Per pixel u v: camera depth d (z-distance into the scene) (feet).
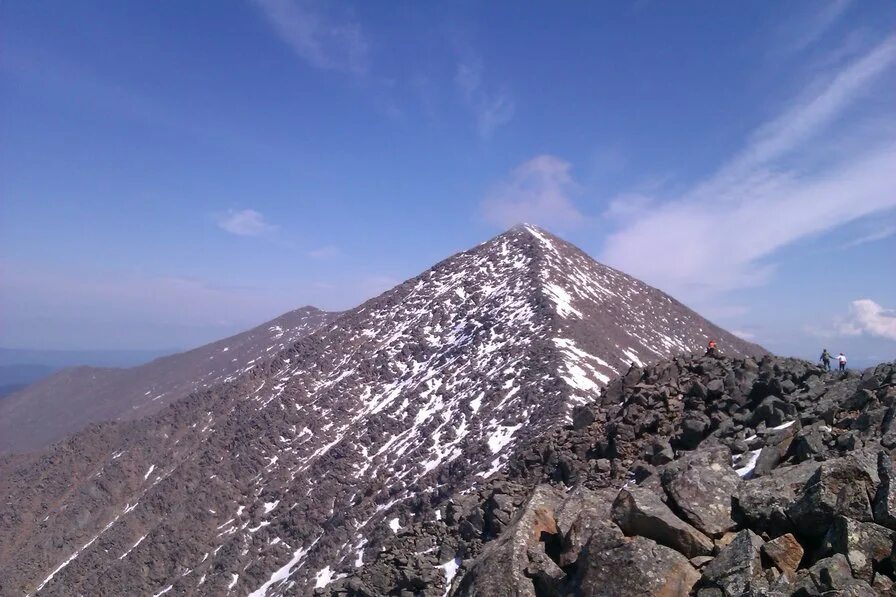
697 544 44.98
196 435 296.51
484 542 81.05
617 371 222.28
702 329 390.63
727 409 81.46
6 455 362.53
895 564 36.88
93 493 277.85
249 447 254.06
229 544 201.77
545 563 51.93
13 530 282.97
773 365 82.33
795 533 43.62
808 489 43.83
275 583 172.35
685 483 49.78
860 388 66.13
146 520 239.09
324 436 247.91
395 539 95.40
